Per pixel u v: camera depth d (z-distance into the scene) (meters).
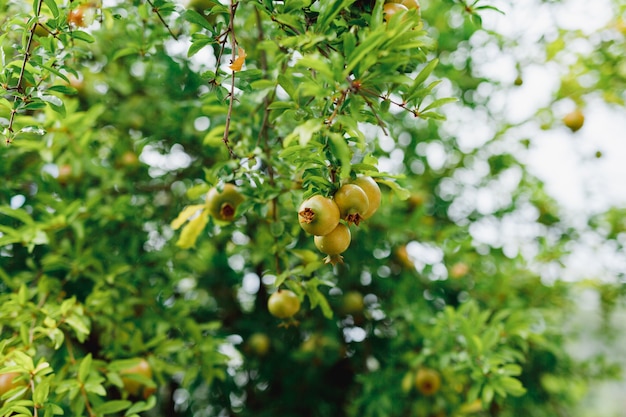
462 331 3.35
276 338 4.77
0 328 2.61
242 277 4.83
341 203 1.71
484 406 3.01
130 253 3.65
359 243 4.39
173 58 3.71
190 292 4.82
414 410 4.31
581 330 5.49
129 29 2.84
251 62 3.18
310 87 1.57
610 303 5.23
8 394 2.11
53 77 2.32
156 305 3.41
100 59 3.82
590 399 7.44
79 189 3.90
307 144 1.72
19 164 3.58
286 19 1.77
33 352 2.42
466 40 4.74
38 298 3.09
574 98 4.57
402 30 1.54
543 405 4.91
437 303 4.70
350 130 1.77
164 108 3.89
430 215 5.16
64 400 3.26
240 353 4.29
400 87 1.83
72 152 3.33
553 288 4.73
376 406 4.09
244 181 2.36
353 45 1.55
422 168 5.27
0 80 1.90
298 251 2.59
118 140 4.14
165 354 3.11
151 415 5.10
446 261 4.41
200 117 4.19
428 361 3.78
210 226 3.69
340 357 4.69
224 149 2.54
